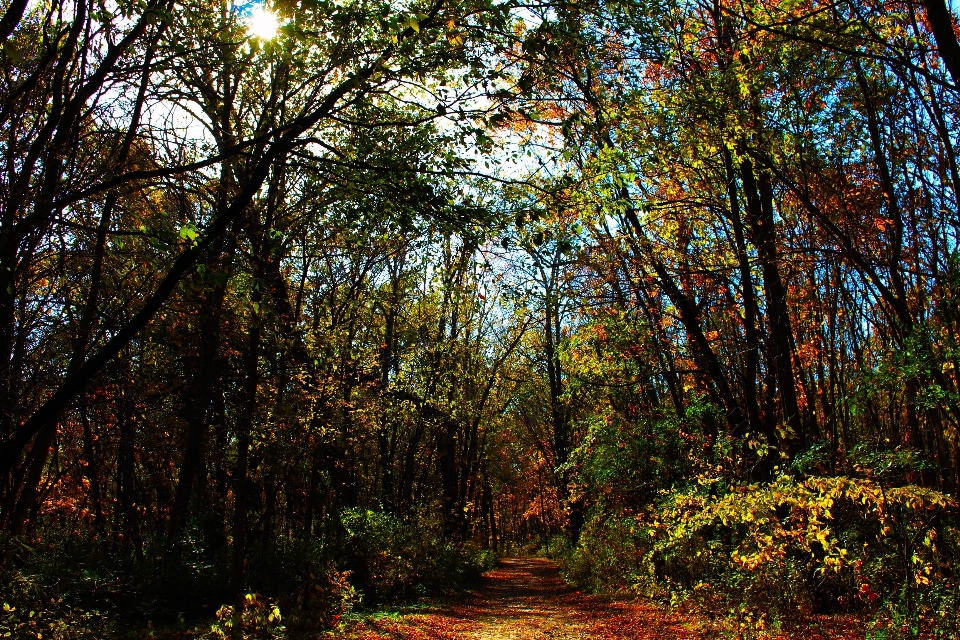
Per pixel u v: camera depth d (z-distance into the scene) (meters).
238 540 12.34
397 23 7.00
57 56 8.01
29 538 11.51
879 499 7.64
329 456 18.22
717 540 11.41
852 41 10.64
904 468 9.89
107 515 17.64
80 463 16.73
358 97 7.66
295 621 11.45
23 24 9.02
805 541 8.55
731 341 17.89
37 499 14.23
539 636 12.12
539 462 45.19
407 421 23.73
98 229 6.99
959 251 9.71
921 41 11.02
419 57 7.49
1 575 7.60
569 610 16.45
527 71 7.88
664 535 13.05
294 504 22.16
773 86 11.82
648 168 12.16
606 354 17.70
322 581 13.84
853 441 15.30
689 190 15.28
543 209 8.14
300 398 16.33
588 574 21.72
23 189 7.46
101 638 8.80
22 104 8.09
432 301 24.78
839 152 12.80
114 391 13.09
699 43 13.29
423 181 7.77
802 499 8.12
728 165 12.94
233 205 7.18
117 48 7.81
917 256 13.12
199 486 16.27
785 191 15.07
